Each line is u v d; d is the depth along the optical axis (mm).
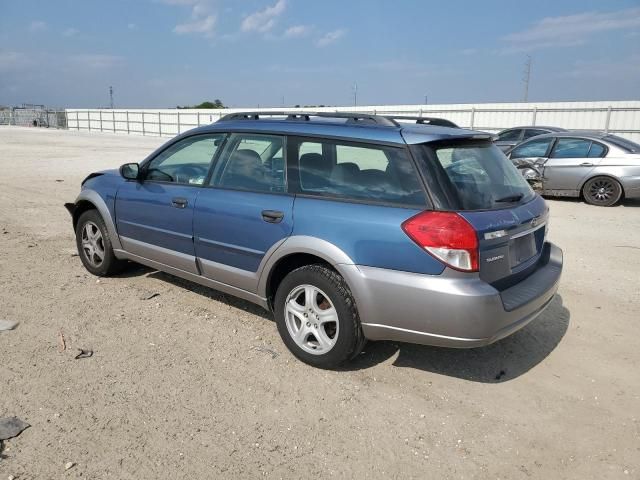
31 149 25203
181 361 3936
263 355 4062
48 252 6664
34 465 2773
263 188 4113
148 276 5770
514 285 3627
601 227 9000
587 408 3488
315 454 2965
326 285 3654
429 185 3367
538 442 3135
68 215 9133
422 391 3635
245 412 3324
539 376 3877
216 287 4547
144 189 5008
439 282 3244
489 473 2867
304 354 3900
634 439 3180
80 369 3764
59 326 4453
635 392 3686
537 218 3887
